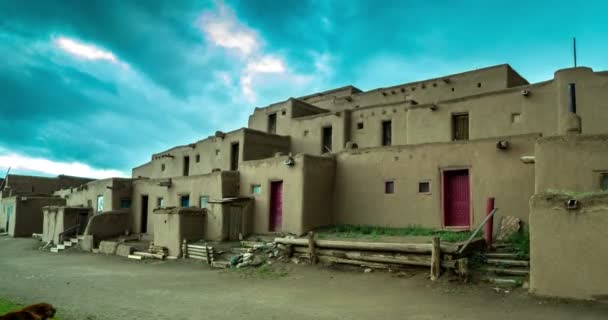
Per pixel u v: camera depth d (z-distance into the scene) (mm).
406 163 19234
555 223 10922
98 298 12758
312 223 20375
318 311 10531
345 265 15414
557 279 10711
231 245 20969
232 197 23578
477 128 21203
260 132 29234
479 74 25766
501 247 14234
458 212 17719
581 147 13000
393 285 12820
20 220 38844
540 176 13500
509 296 11023
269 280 14930
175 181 28141
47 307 6562
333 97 33156
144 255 23172
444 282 12453
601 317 9164
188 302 11969
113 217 30266
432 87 27578
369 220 20062
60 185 51094
